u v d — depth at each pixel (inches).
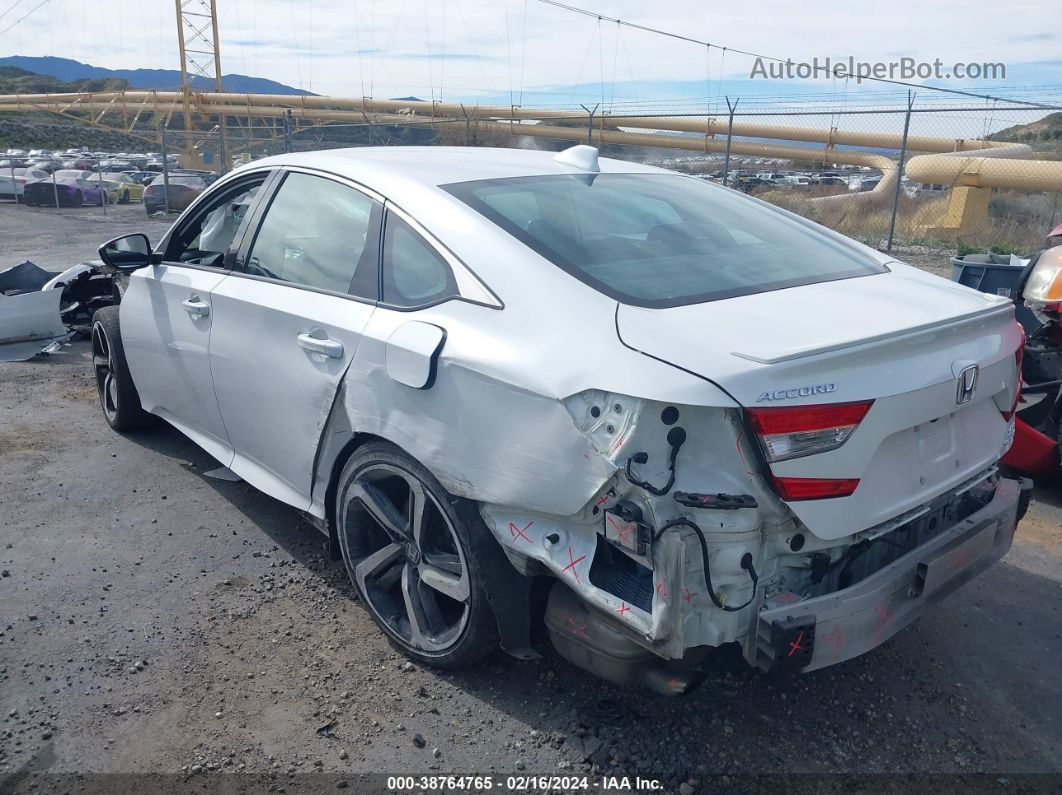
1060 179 564.1
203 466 186.1
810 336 89.4
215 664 117.0
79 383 251.8
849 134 775.1
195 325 151.9
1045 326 174.1
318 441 123.9
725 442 83.7
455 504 103.3
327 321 120.4
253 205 147.6
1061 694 112.7
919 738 103.7
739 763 99.0
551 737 103.2
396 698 110.3
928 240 550.9
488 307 102.1
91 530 156.1
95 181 1211.9
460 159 134.9
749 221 130.0
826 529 85.7
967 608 133.1
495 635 107.7
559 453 90.4
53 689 111.3
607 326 92.4
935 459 97.7
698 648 89.1
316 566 144.1
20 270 300.4
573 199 121.5
